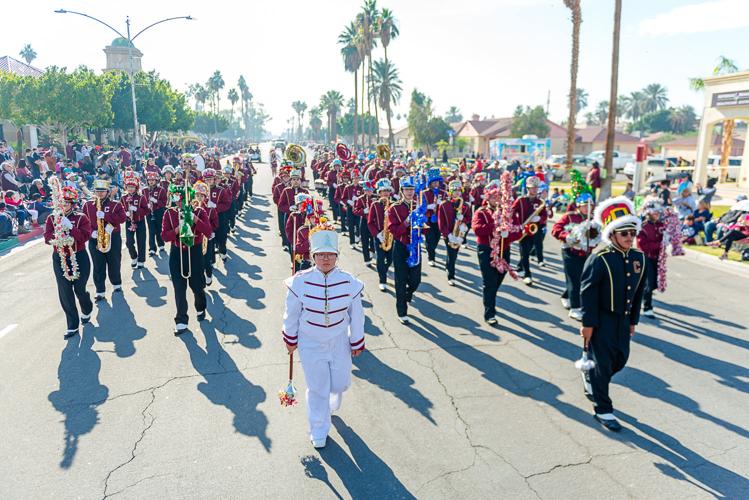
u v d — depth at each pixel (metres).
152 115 44.09
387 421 5.12
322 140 164.25
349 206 13.29
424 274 10.63
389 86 70.81
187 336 7.20
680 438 4.85
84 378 5.98
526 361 6.49
